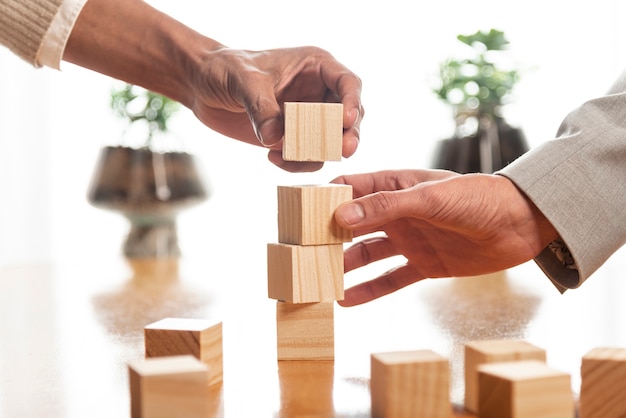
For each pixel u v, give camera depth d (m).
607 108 1.06
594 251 1.01
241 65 1.11
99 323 1.24
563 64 2.70
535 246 1.05
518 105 2.71
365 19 2.69
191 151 2.80
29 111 2.77
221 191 2.83
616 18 2.66
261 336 1.15
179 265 1.97
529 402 0.69
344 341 1.11
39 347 1.08
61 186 2.83
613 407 0.75
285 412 0.80
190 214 2.83
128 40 1.24
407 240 1.12
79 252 2.86
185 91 1.25
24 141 2.78
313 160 1.01
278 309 1.01
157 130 2.29
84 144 2.81
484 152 2.07
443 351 1.04
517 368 0.72
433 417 0.75
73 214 2.84
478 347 0.80
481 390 0.72
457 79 2.12
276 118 1.04
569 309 1.32
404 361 0.75
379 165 2.75
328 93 1.21
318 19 2.68
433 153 2.12
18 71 2.75
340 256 1.00
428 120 2.72
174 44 1.20
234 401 0.84
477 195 1.00
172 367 0.71
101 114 2.80
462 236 1.07
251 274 1.80
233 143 2.81
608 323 1.20
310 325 1.01
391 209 0.97
